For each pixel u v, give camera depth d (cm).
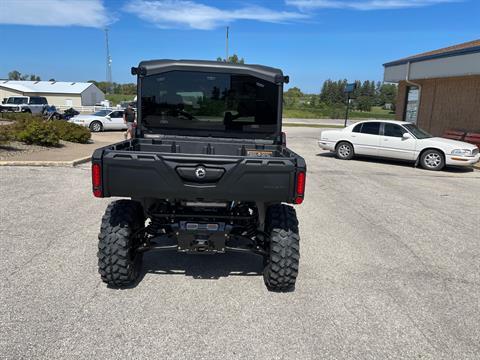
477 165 1442
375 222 698
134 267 423
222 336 337
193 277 452
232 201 416
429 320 378
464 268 509
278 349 323
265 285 438
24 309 365
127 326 346
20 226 594
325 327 358
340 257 530
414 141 1376
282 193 373
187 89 509
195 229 398
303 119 5656
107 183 370
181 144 528
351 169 1288
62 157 1220
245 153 529
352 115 6391
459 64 1602
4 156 1184
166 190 370
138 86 510
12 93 6200
